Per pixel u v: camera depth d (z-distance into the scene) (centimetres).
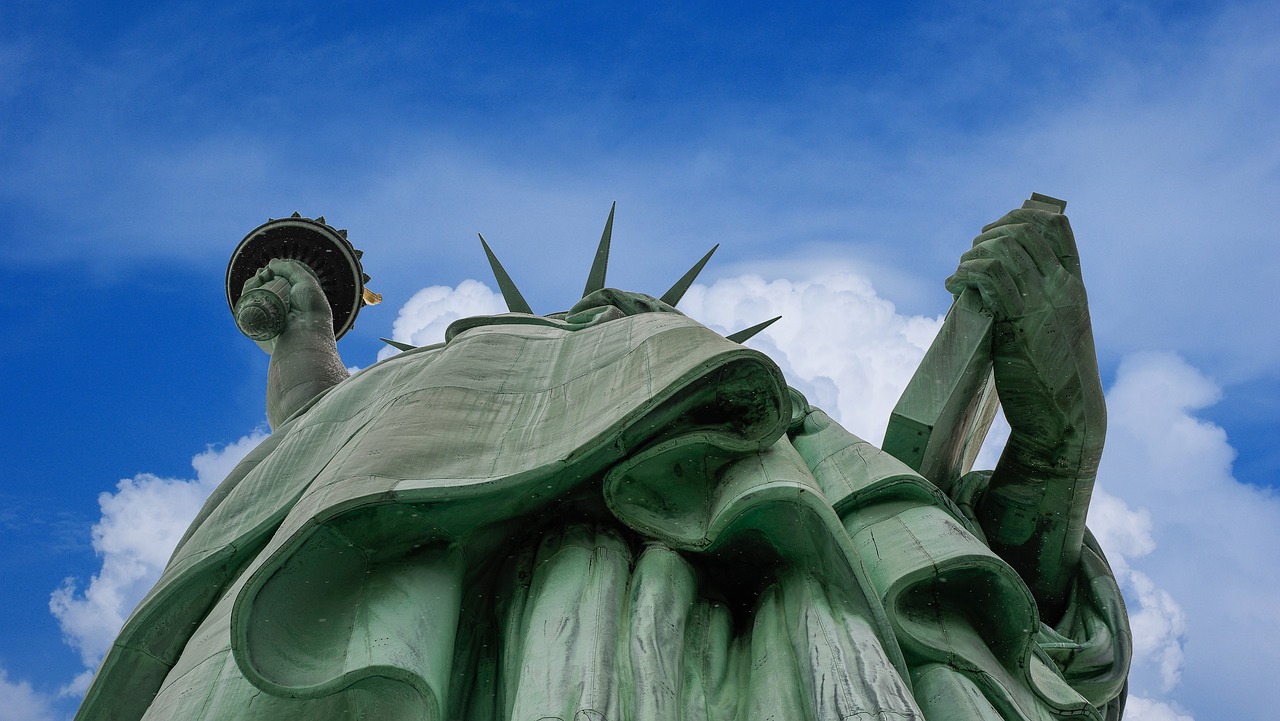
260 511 2270
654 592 1866
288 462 2381
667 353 2106
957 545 1961
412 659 1708
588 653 1705
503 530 2014
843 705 1644
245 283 3675
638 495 2028
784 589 1945
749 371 2012
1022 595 1930
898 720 1592
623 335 2328
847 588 1886
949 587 1953
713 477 2056
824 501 1905
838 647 1756
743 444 2031
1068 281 2438
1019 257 2444
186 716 1816
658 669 1703
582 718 1563
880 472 2192
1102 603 2438
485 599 1988
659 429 2022
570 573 1886
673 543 1986
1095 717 1967
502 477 1927
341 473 1942
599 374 2192
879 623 1822
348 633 1772
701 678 1833
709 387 2020
